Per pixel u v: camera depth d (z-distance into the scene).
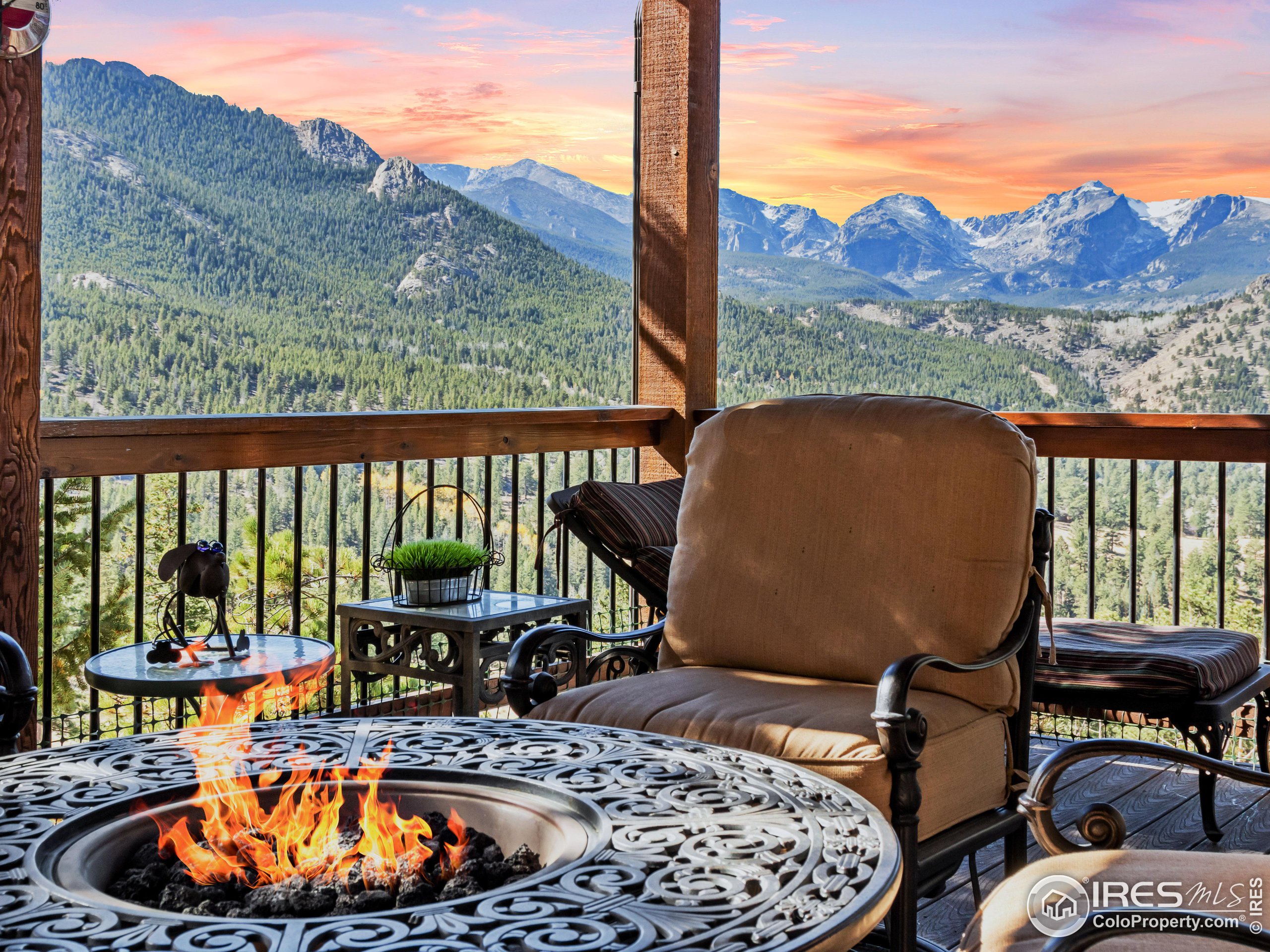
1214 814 2.88
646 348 4.62
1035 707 3.66
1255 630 4.82
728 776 1.56
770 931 1.06
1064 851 1.63
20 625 2.68
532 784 1.50
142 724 3.18
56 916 1.09
